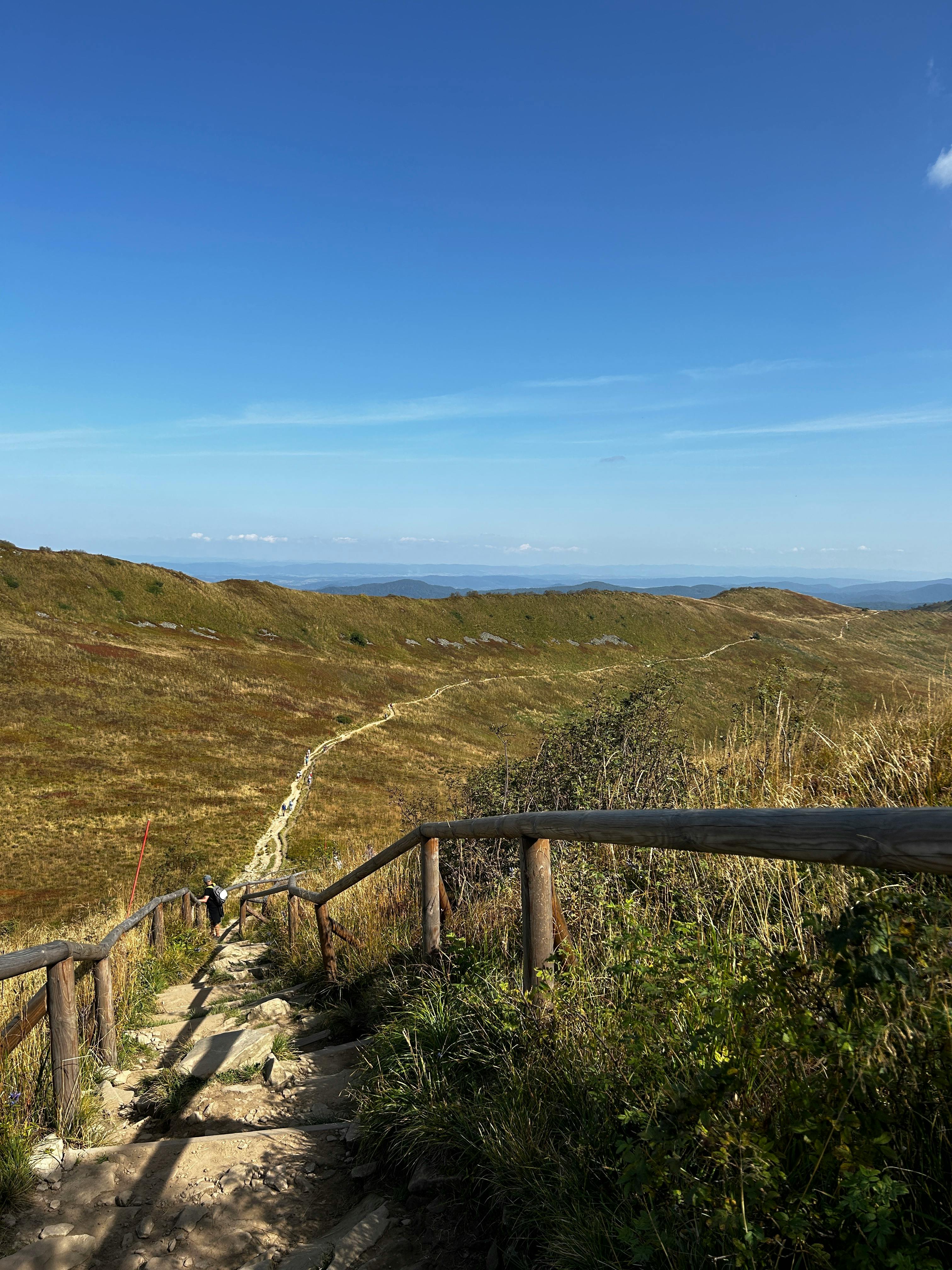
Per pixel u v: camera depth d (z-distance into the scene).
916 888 2.11
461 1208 2.32
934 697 5.38
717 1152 1.53
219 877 26.09
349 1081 3.56
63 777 36.84
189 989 7.60
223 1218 2.54
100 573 72.75
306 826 34.38
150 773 39.50
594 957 3.07
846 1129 1.42
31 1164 2.90
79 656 54.81
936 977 1.48
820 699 5.60
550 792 6.48
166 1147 3.04
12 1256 2.38
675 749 6.03
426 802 10.62
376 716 59.91
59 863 27.17
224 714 52.12
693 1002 2.19
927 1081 1.47
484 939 3.87
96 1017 4.37
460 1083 2.83
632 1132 2.05
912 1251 1.27
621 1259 1.70
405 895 6.18
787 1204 1.47
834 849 1.49
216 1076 3.86
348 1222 2.41
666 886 3.57
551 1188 2.03
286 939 8.69
